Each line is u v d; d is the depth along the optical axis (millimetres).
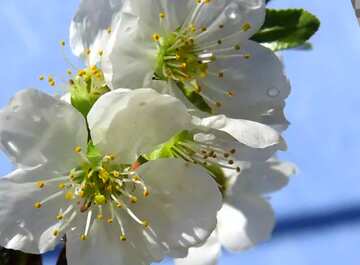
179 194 183
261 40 201
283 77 192
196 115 187
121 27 180
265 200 236
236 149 188
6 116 177
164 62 188
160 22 187
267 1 205
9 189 180
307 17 201
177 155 184
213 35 192
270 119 191
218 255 231
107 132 180
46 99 177
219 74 192
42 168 181
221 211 236
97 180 185
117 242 184
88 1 181
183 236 183
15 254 184
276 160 232
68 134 181
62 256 187
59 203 183
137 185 185
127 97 174
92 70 182
